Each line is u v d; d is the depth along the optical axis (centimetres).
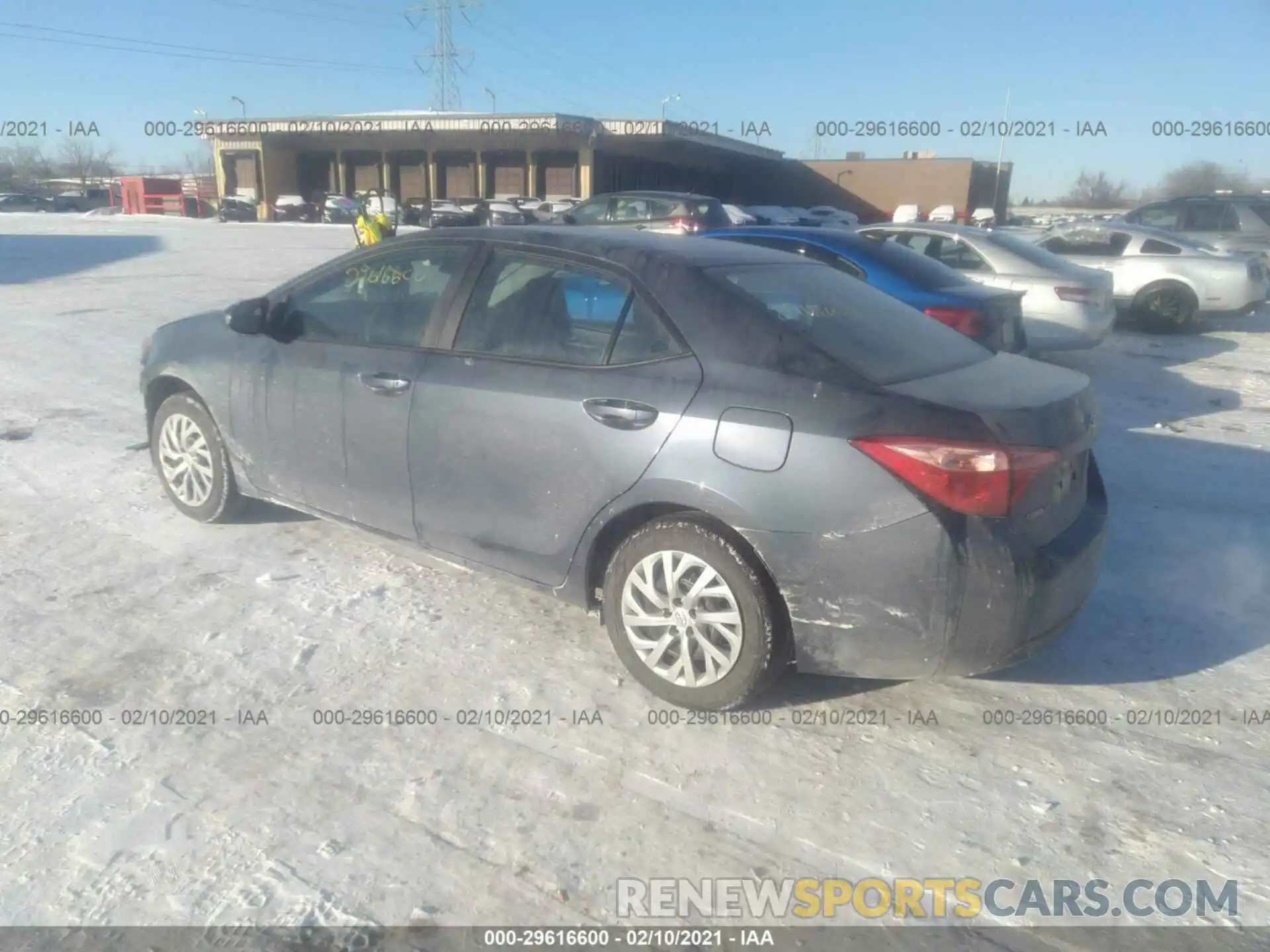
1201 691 377
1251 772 327
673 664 354
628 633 363
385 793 309
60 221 3928
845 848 290
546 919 263
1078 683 382
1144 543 521
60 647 391
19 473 603
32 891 265
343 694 363
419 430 407
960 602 314
